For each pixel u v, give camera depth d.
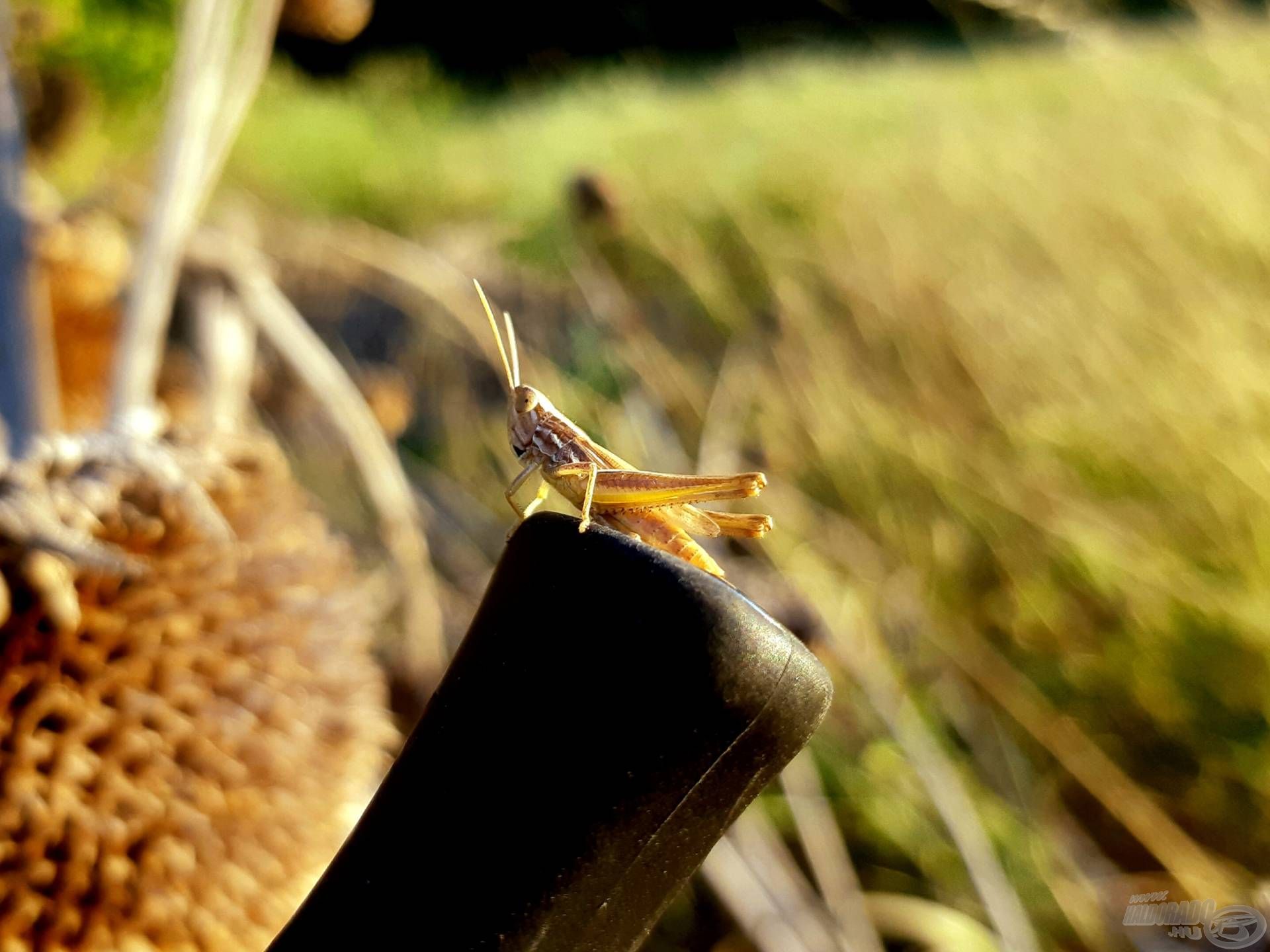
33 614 0.08
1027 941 0.14
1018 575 0.19
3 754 0.08
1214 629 0.18
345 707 0.10
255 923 0.09
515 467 0.23
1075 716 0.18
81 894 0.08
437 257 0.28
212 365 0.14
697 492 0.07
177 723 0.08
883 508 0.20
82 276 0.13
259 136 0.42
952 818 0.15
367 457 0.15
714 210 0.31
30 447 0.08
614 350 0.25
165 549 0.09
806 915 0.15
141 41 0.28
